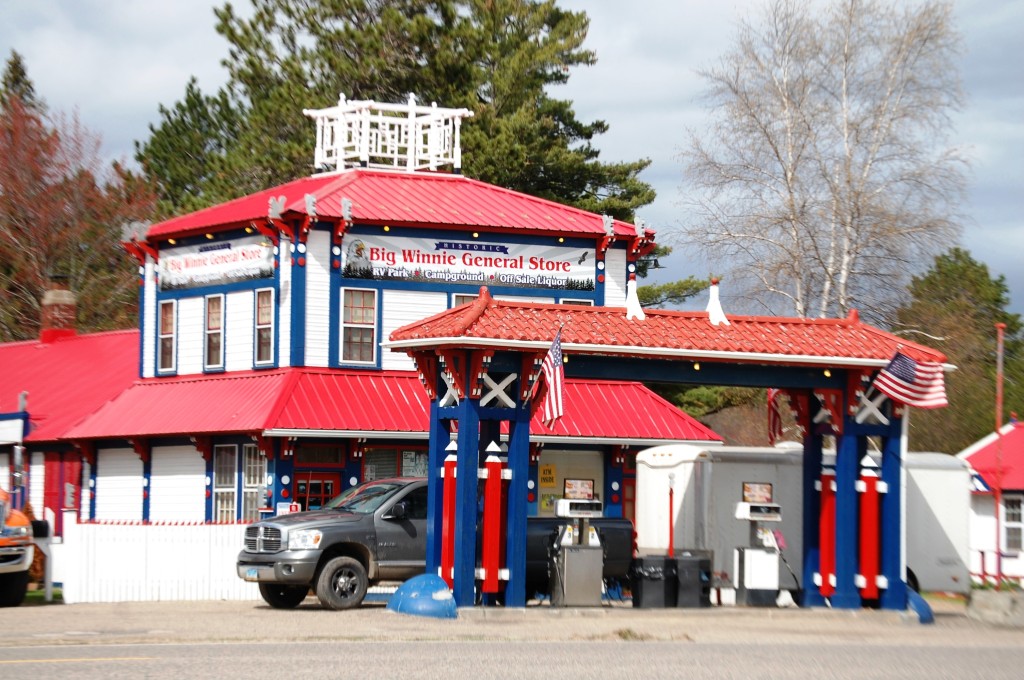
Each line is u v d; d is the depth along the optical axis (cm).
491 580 2555
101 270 7244
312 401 3600
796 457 3161
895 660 2022
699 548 3119
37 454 4494
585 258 3978
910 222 4741
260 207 3919
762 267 4934
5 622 2438
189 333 4009
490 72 6612
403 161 5397
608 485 3888
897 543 2812
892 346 2795
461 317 2592
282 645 2061
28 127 7275
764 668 1875
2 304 6994
